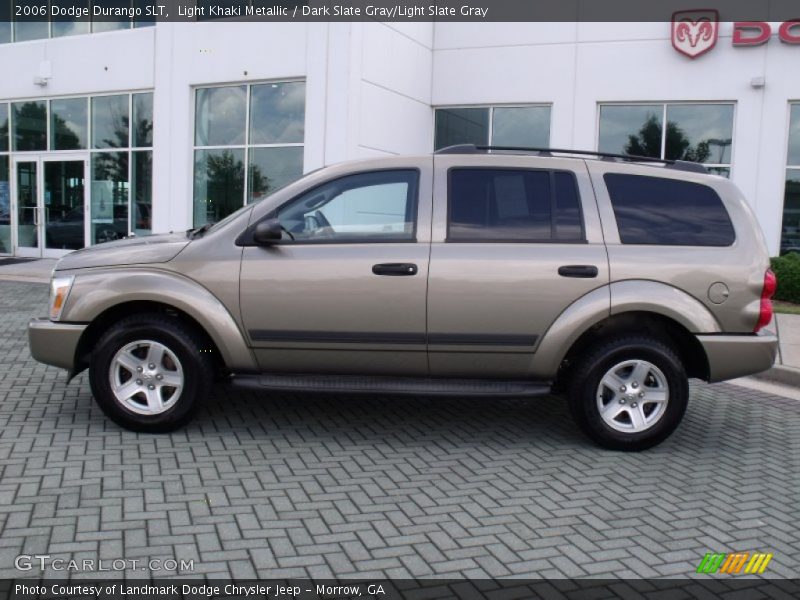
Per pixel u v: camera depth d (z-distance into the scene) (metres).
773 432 6.07
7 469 4.53
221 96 15.77
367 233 5.28
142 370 5.32
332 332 5.21
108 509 4.01
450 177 5.34
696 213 5.37
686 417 6.48
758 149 14.72
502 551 3.71
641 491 4.61
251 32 15.00
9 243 18.97
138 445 5.10
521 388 5.27
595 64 15.48
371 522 3.99
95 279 5.30
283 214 5.33
